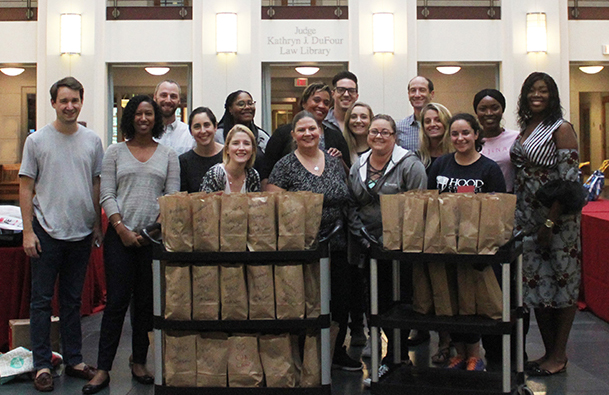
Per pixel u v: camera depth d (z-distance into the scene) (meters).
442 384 3.14
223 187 3.59
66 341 3.89
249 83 9.14
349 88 4.74
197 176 4.04
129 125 3.72
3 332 4.41
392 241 3.10
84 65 9.16
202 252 3.03
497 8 9.32
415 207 3.05
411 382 3.18
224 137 4.54
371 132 3.69
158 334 3.11
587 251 5.33
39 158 3.73
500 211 2.95
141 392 3.59
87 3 9.15
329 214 3.71
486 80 9.43
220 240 3.04
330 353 3.18
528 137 3.81
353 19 9.18
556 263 3.73
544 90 3.75
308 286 3.10
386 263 3.72
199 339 3.10
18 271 4.44
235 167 3.59
